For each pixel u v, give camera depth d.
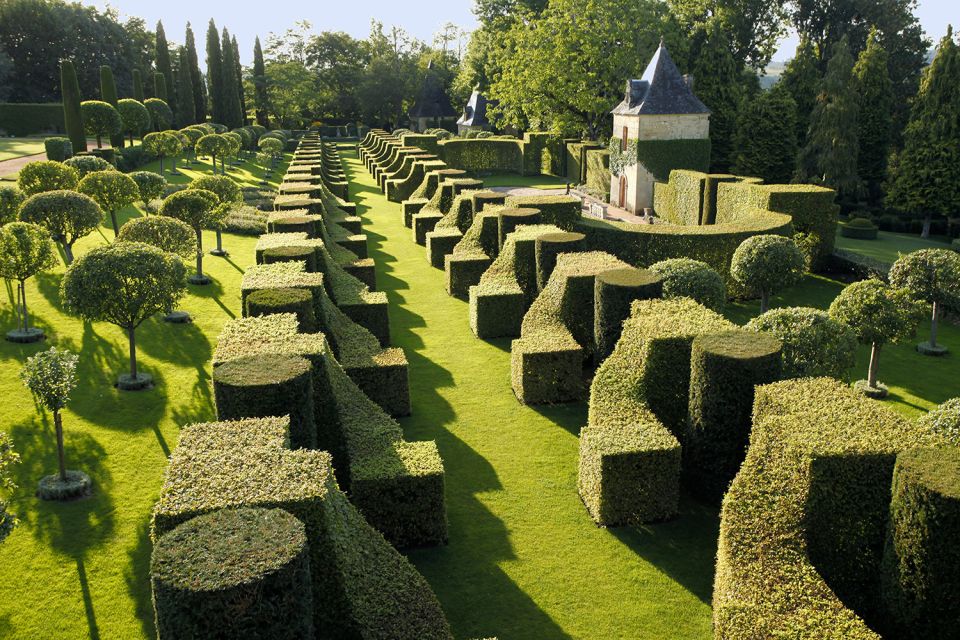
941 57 45.25
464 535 12.05
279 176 64.12
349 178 67.88
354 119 121.31
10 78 84.50
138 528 11.75
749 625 7.51
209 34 83.31
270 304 14.65
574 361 17.16
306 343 12.46
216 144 55.78
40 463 13.56
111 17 98.94
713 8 70.12
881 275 27.55
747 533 8.66
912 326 18.20
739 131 55.31
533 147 72.19
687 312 14.74
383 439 12.59
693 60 62.88
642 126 48.12
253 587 6.36
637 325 14.30
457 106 119.19
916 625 7.59
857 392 10.42
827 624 7.40
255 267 18.39
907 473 7.53
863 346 22.05
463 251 28.36
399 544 11.66
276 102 108.88
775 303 26.66
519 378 17.39
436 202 38.88
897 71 67.75
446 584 10.77
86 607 9.99
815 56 59.88
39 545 11.28
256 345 12.38
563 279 18.98
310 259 19.70
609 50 61.12
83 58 89.00
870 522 8.59
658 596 10.47
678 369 13.36
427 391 18.12
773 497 8.85
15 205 24.78
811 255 30.09
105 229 31.88
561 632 9.74
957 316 24.27
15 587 10.35
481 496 13.24
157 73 75.31
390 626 8.43
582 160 63.72
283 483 8.19
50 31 85.56
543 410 16.97
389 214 46.72
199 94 85.88
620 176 52.41
